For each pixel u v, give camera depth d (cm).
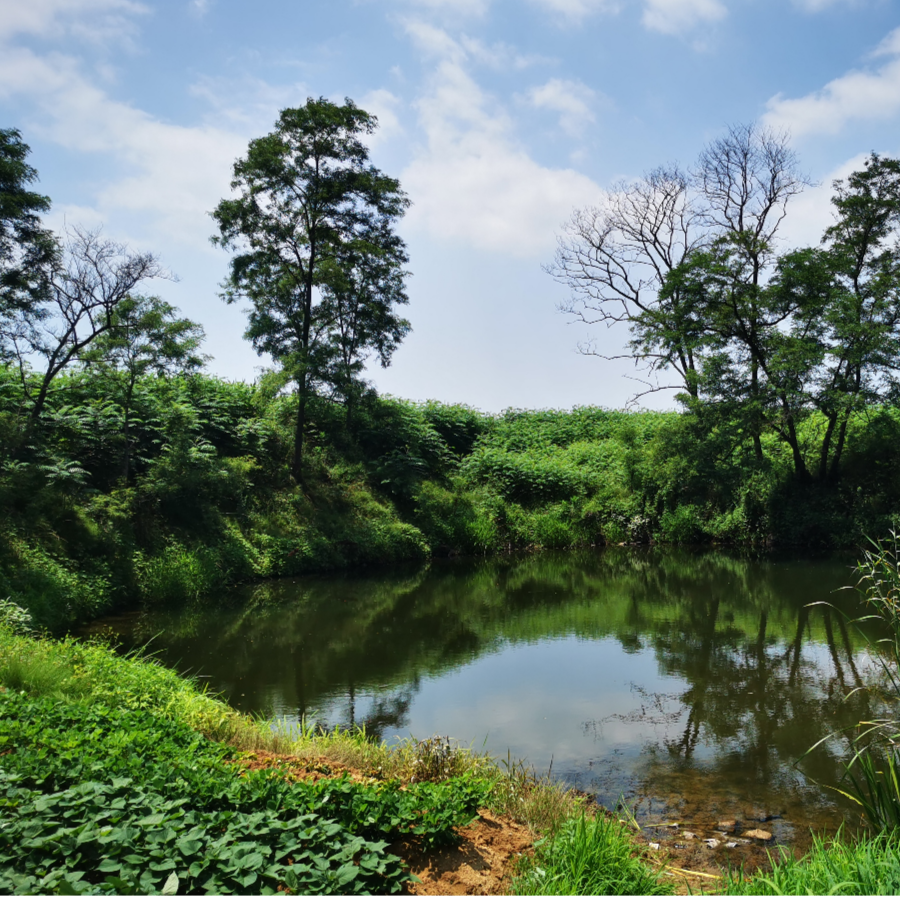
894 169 2445
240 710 937
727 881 439
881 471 2531
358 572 2223
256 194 2495
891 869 409
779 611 1574
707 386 2530
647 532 2908
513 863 454
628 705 963
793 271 2366
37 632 1154
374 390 2722
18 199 1684
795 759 764
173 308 1941
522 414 4262
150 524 1872
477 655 1246
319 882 366
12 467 1608
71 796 434
